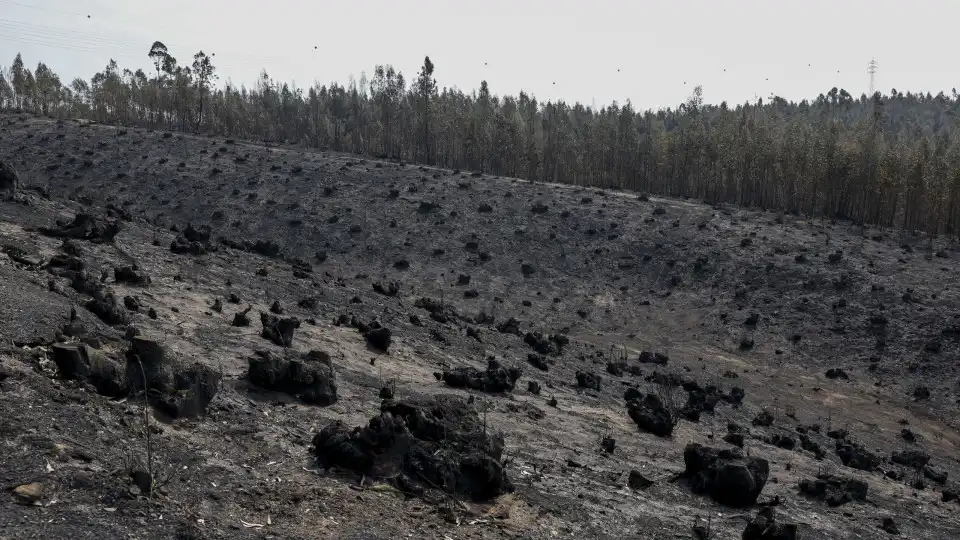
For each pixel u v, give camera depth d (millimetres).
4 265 21672
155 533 9828
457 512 13289
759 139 111500
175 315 24453
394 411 15625
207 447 13602
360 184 100062
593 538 13945
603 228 90062
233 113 153250
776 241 83688
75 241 30734
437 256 82500
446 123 136000
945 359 59062
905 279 72250
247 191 95062
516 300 74312
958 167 88688
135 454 11977
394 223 89000
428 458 14242
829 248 80875
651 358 57938
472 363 33656
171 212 87812
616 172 136750
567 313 72438
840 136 125688
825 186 103812
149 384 14469
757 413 45000
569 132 146875
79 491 10227
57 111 165125
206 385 15516
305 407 18141
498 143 129875
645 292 77625
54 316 17516
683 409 34781
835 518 20469
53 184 91812
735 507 18875
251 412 16484
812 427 44125
